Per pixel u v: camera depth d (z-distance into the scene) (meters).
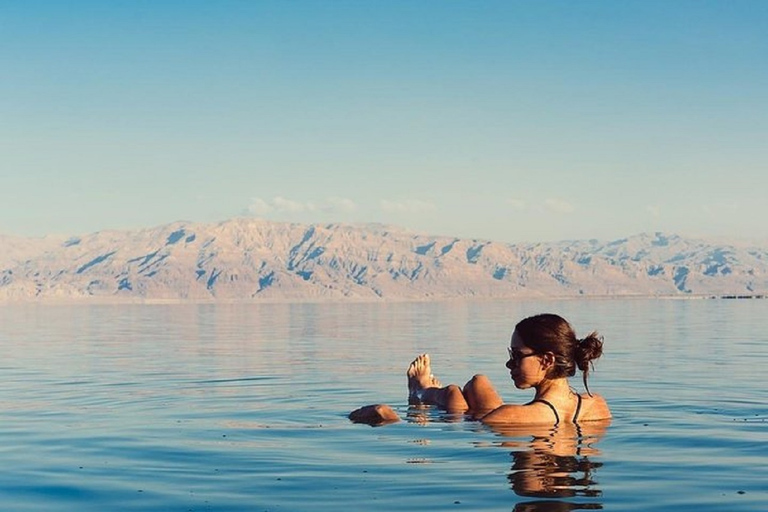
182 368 18.77
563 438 8.02
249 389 13.79
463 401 10.23
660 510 5.52
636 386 13.41
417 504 5.69
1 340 34.12
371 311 105.12
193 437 8.62
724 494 5.91
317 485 6.30
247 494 6.09
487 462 6.98
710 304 124.69
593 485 6.18
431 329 43.12
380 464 6.99
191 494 6.15
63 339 35.00
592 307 106.94
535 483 6.25
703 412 9.98
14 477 6.91
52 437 8.91
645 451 7.39
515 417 8.83
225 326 52.50
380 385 14.28
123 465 7.27
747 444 7.73
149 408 11.31
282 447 7.88
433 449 7.57
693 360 19.28
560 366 8.86
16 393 13.71
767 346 25.19
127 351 25.98
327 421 9.55
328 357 22.41
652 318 57.72
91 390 14.05
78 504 5.99
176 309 150.50
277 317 78.44
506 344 28.00
